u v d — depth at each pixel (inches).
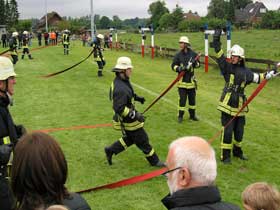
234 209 101.1
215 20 3024.1
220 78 765.9
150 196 254.8
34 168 98.8
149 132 401.1
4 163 159.6
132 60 1117.1
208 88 655.8
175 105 526.0
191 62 422.6
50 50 1510.8
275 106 526.6
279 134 395.5
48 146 101.3
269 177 286.8
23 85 675.4
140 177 254.5
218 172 293.6
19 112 486.9
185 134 394.6
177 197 100.3
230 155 318.0
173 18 3654.0
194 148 101.7
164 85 678.5
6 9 3860.7
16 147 102.0
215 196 100.8
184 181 100.9
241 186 270.8
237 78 303.3
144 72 847.7
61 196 102.5
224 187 268.2
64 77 762.2
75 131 401.7
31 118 458.3
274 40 1755.7
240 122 314.2
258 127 419.8
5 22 3823.8
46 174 99.1
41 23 4106.8
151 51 1245.1
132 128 291.7
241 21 4345.5
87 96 581.6
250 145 358.9
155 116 467.5
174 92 617.3
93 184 273.4
